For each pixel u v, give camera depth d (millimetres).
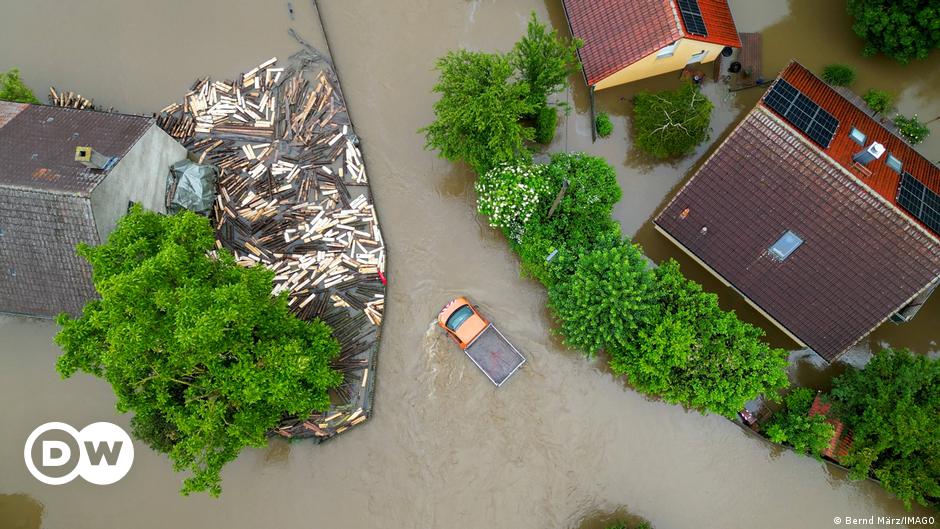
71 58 31734
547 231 26703
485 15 32094
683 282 25734
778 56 30984
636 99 30109
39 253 25016
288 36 31797
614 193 27391
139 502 28219
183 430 21016
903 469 24656
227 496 28234
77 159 23672
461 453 28250
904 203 22516
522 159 26906
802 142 22938
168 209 28781
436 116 31031
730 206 25203
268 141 30594
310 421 27891
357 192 30172
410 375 28797
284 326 23734
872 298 23859
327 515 28000
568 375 28766
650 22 27266
